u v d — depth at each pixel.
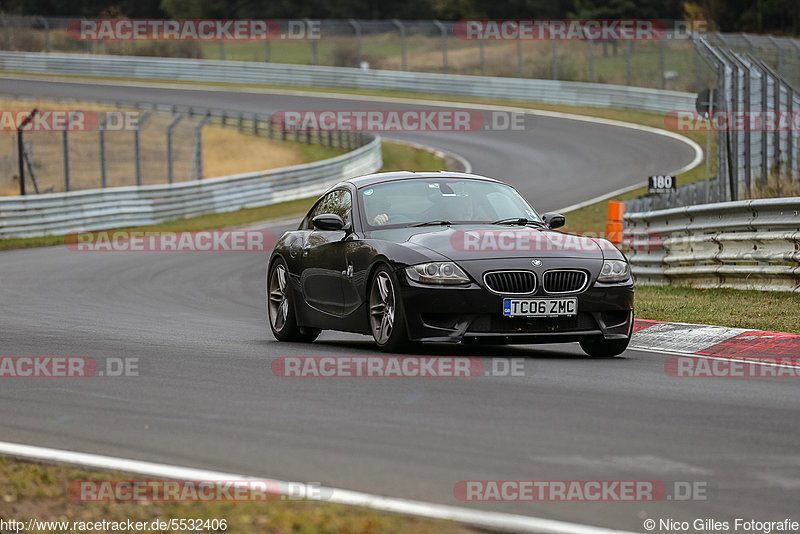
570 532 13.77
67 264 71.88
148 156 150.75
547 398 22.92
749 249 45.72
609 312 29.64
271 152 158.50
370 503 14.88
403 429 19.77
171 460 17.78
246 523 14.17
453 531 13.71
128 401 23.17
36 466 17.53
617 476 16.44
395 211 32.38
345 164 134.38
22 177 95.62
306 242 34.94
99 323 41.59
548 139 158.00
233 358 29.98
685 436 19.16
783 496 15.48
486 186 33.88
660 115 173.50
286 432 19.67
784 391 24.20
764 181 70.38
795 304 40.03
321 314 33.56
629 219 55.69
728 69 72.38
